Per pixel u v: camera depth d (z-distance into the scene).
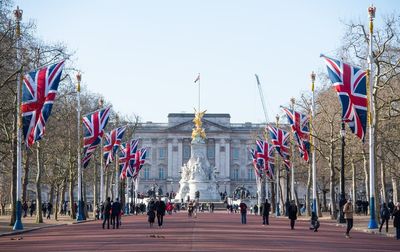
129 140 140.50
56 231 67.19
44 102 60.03
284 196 160.88
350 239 54.06
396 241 53.00
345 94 60.34
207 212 151.88
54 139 102.88
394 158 102.69
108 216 69.56
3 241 52.41
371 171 68.75
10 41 66.50
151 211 71.56
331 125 98.75
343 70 60.56
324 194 166.12
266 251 39.88
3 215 129.62
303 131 82.69
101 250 40.44
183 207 170.38
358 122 60.34
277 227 73.25
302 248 42.97
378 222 78.25
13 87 74.50
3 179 124.00
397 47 79.06
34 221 95.12
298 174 137.88
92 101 131.50
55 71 60.62
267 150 108.44
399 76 88.56
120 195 135.50
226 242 47.56
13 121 78.25
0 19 66.50
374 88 76.06
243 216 82.44
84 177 118.50
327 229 70.69
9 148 89.25
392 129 92.50
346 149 105.81
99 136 84.31
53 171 114.06
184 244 45.16
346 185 164.00
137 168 118.31
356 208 117.38
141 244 45.38
